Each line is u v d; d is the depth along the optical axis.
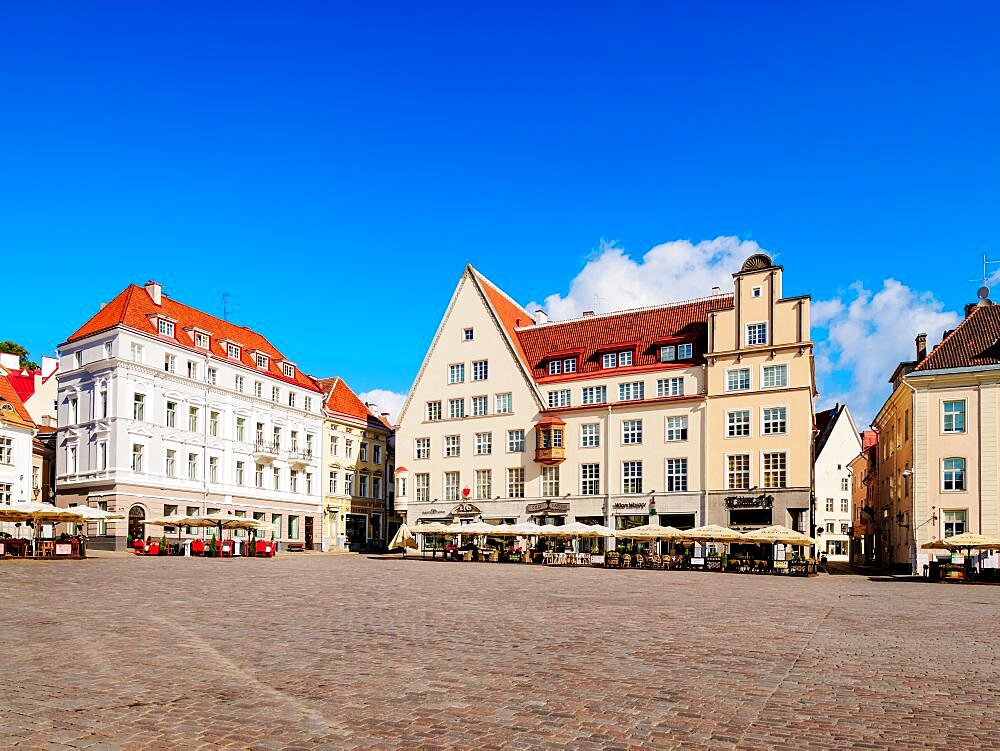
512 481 70.81
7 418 61.22
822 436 97.12
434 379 75.62
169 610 19.88
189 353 69.31
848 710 10.42
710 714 10.09
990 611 24.67
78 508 48.84
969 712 10.41
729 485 61.94
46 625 16.78
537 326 76.38
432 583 31.83
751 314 62.88
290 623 17.89
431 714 9.84
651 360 67.44
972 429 49.44
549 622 19.20
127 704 10.05
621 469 66.44
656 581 37.69
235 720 9.42
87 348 65.56
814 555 58.47
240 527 59.28
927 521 49.97
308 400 83.19
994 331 51.47
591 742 8.84
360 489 89.25
